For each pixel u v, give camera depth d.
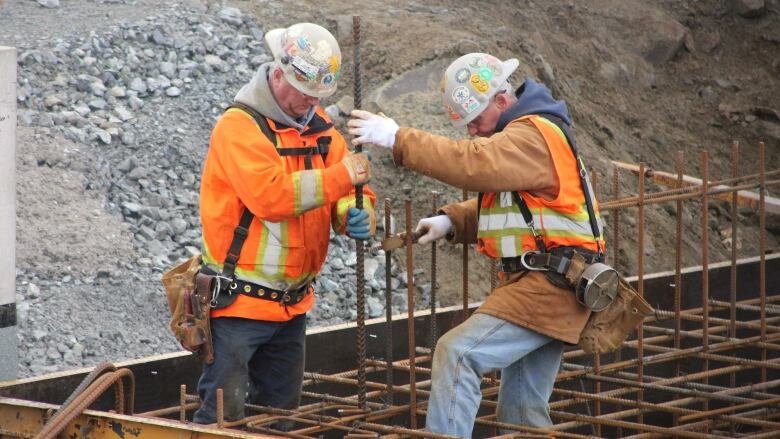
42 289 27.89
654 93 45.81
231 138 13.97
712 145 44.03
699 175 41.72
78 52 36.47
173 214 31.89
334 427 14.88
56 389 17.66
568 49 44.84
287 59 13.82
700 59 48.41
